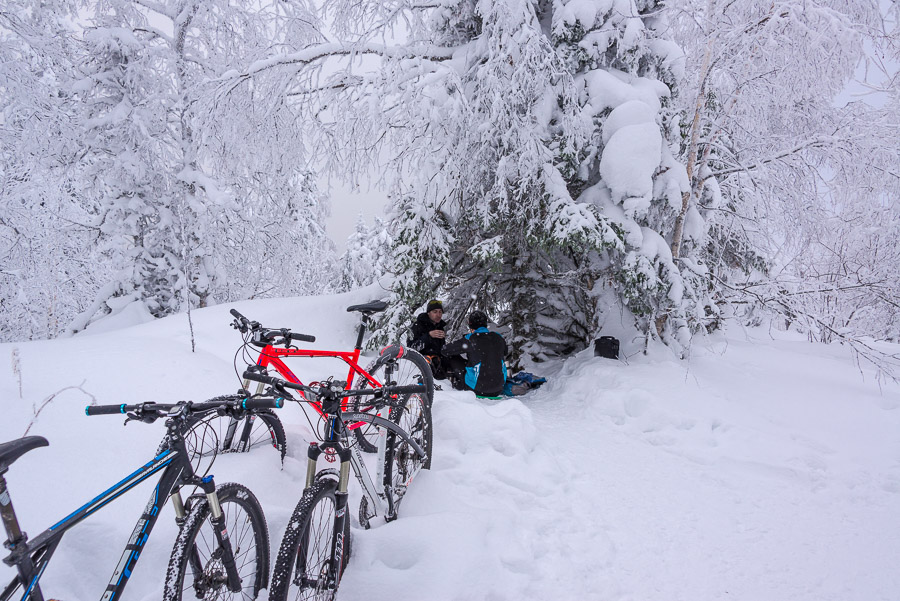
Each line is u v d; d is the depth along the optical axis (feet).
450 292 27.45
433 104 20.81
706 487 11.96
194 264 33.14
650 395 16.78
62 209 36.19
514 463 12.26
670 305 19.97
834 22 16.87
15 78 27.35
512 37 19.88
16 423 9.46
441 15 24.43
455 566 7.95
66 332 31.45
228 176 31.17
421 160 22.61
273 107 25.22
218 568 6.44
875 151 21.21
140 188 32.65
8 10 27.71
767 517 10.50
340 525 7.19
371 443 12.08
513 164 21.12
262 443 11.53
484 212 21.02
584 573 8.50
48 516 7.56
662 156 20.36
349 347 22.85
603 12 20.89
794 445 13.61
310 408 14.21
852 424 14.65
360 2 23.77
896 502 10.88
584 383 19.45
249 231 36.60
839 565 8.75
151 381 11.94
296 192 37.09
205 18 33.47
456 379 20.99
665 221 20.97
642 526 10.12
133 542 5.32
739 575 8.51
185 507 6.27
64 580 6.90
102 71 31.76
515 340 25.75
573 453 14.02
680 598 7.90
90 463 8.87
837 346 21.91
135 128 30.86
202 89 27.94
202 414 6.06
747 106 20.36
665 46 21.61
